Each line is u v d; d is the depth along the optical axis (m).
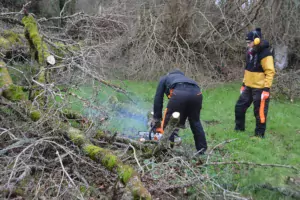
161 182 3.51
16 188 3.18
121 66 9.53
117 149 4.29
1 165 3.32
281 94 8.93
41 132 3.74
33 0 12.44
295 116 7.18
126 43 9.89
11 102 4.12
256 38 5.24
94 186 3.52
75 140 3.68
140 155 4.00
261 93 5.45
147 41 9.70
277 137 5.79
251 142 5.32
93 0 12.89
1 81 4.38
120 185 3.38
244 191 3.74
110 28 9.63
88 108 4.51
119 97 7.20
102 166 3.69
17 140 3.70
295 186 3.89
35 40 4.97
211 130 5.87
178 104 4.22
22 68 5.90
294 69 10.71
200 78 9.73
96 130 4.21
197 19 10.67
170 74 4.57
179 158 3.71
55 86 4.39
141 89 8.46
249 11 10.23
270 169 4.30
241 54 11.04
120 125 5.46
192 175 3.74
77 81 4.99
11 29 7.57
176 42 9.78
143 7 10.10
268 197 3.68
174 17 10.32
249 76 5.52
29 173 3.40
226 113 7.14
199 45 10.67
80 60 5.46
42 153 3.65
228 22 10.48
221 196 3.45
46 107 4.18
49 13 12.86
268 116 6.97
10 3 11.62
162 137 3.83
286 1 10.39
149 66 9.55
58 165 3.68
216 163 3.86
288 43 10.91
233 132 5.75
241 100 5.71
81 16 8.13
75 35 8.16
